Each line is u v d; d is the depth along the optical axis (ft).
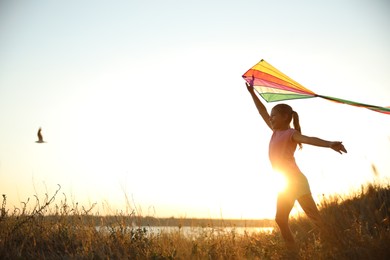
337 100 20.30
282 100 21.76
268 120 22.15
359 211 24.23
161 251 21.62
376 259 17.43
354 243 18.95
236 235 24.29
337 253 18.26
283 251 19.79
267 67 21.97
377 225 20.53
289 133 19.60
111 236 23.41
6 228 23.48
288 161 19.66
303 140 18.90
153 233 23.99
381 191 28.14
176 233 23.61
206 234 23.54
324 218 20.15
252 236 24.38
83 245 22.27
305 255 18.74
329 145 18.01
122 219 24.89
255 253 21.63
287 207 19.66
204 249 21.99
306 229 25.98
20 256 20.44
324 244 19.29
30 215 24.49
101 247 22.06
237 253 20.67
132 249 22.36
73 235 24.18
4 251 20.75
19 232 23.45
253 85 22.12
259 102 22.57
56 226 24.98
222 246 22.17
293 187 19.40
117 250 21.77
